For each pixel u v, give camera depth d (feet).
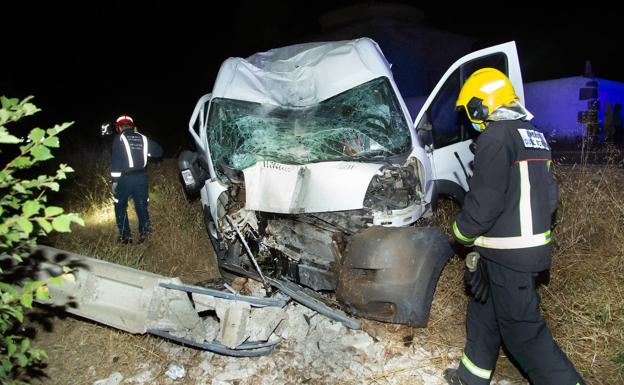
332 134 14.61
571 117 50.03
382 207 12.64
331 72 15.66
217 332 12.43
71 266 11.66
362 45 15.88
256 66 16.88
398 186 13.04
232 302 11.38
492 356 10.17
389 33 47.98
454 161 15.72
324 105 15.57
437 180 15.11
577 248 14.57
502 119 9.36
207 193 14.74
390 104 14.80
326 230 12.82
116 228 21.94
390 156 13.67
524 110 9.46
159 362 11.91
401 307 11.32
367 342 11.84
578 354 11.21
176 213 20.54
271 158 14.12
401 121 14.42
